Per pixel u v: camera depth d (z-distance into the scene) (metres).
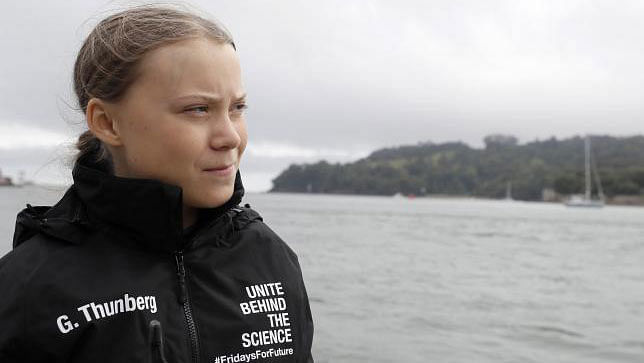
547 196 150.88
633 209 109.00
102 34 1.68
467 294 12.22
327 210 59.66
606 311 10.88
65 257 1.66
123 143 1.67
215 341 1.73
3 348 1.58
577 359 7.67
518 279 14.70
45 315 1.59
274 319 1.86
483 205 127.38
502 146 183.25
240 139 1.69
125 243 1.71
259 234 1.97
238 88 1.68
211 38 1.65
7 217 16.47
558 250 22.64
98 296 1.63
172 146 1.61
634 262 19.00
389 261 17.22
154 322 1.59
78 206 1.74
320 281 13.04
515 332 8.94
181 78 1.60
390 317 9.49
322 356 7.11
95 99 1.67
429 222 41.38
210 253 1.82
